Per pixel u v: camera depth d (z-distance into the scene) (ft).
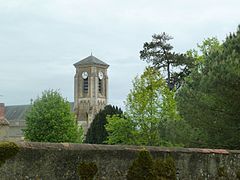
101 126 230.68
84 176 38.68
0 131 222.28
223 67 74.13
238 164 54.85
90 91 442.91
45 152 36.22
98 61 453.58
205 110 79.36
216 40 143.43
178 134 90.74
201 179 49.67
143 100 152.15
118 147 41.73
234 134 77.00
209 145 79.51
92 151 39.52
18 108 377.71
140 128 152.76
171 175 45.37
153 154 44.50
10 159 33.88
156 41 189.98
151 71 156.76
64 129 219.20
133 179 42.09
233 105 75.82
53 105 220.23
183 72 182.91
